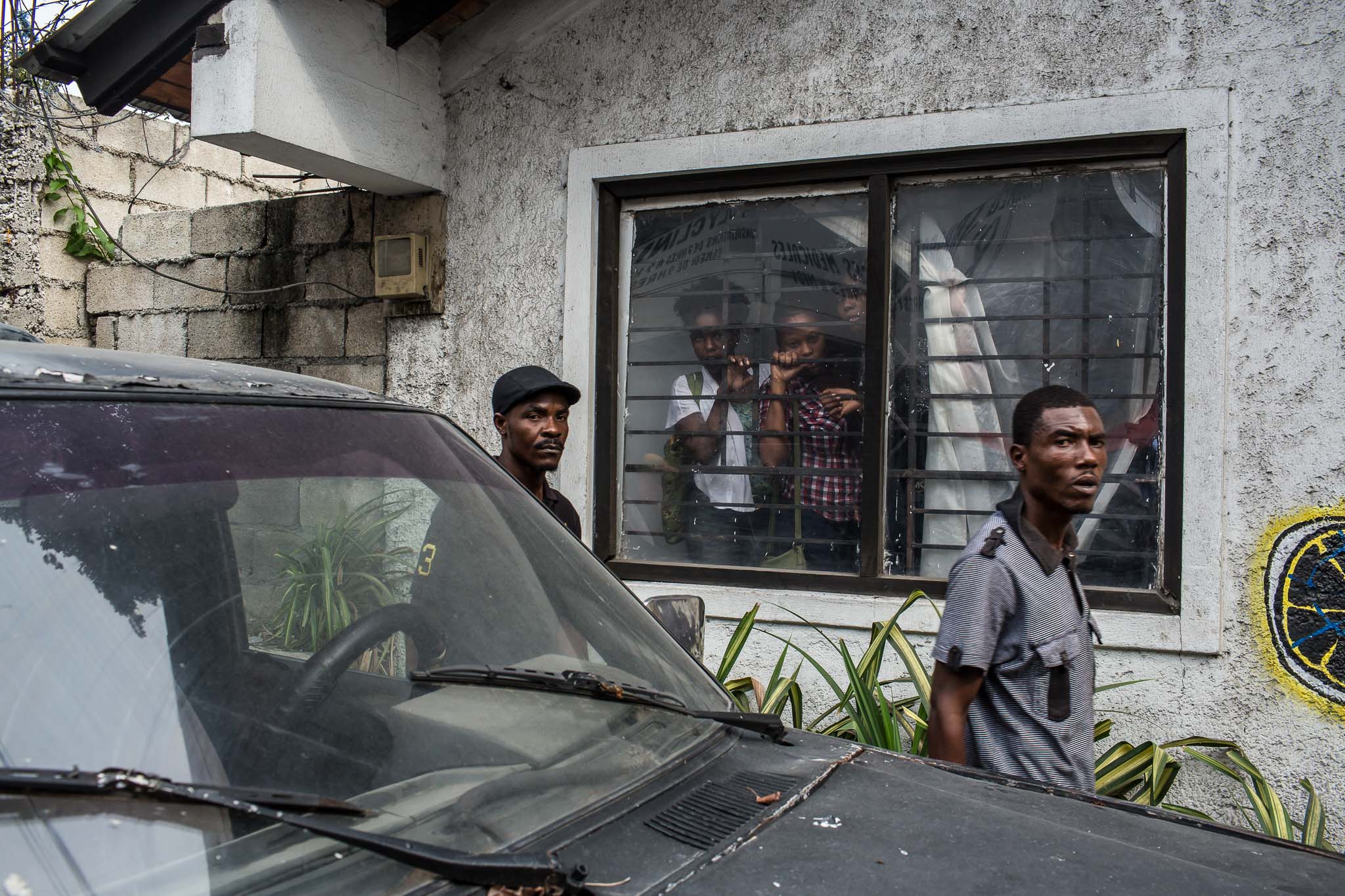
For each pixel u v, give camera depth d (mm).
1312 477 3365
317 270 4953
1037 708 2266
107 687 1202
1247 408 3445
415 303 4707
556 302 4426
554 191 4426
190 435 1531
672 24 4215
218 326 5230
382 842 1167
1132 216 3729
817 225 4160
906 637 3570
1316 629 3352
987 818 1583
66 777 1093
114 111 4414
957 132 3791
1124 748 3186
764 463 4242
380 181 4496
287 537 1522
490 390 4551
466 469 1971
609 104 4324
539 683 1612
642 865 1329
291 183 7059
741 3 4105
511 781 1418
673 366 4398
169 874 1097
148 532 1362
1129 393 3727
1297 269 3400
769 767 1706
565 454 4367
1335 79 3367
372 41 4289
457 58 4590
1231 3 3477
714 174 4203
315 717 1364
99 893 1052
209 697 1276
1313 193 3387
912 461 3998
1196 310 3492
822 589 4027
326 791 1272
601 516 4406
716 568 4188
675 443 4379
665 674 1857
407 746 1399
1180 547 3547
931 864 1394
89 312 5633
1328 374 3361
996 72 3750
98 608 1256
